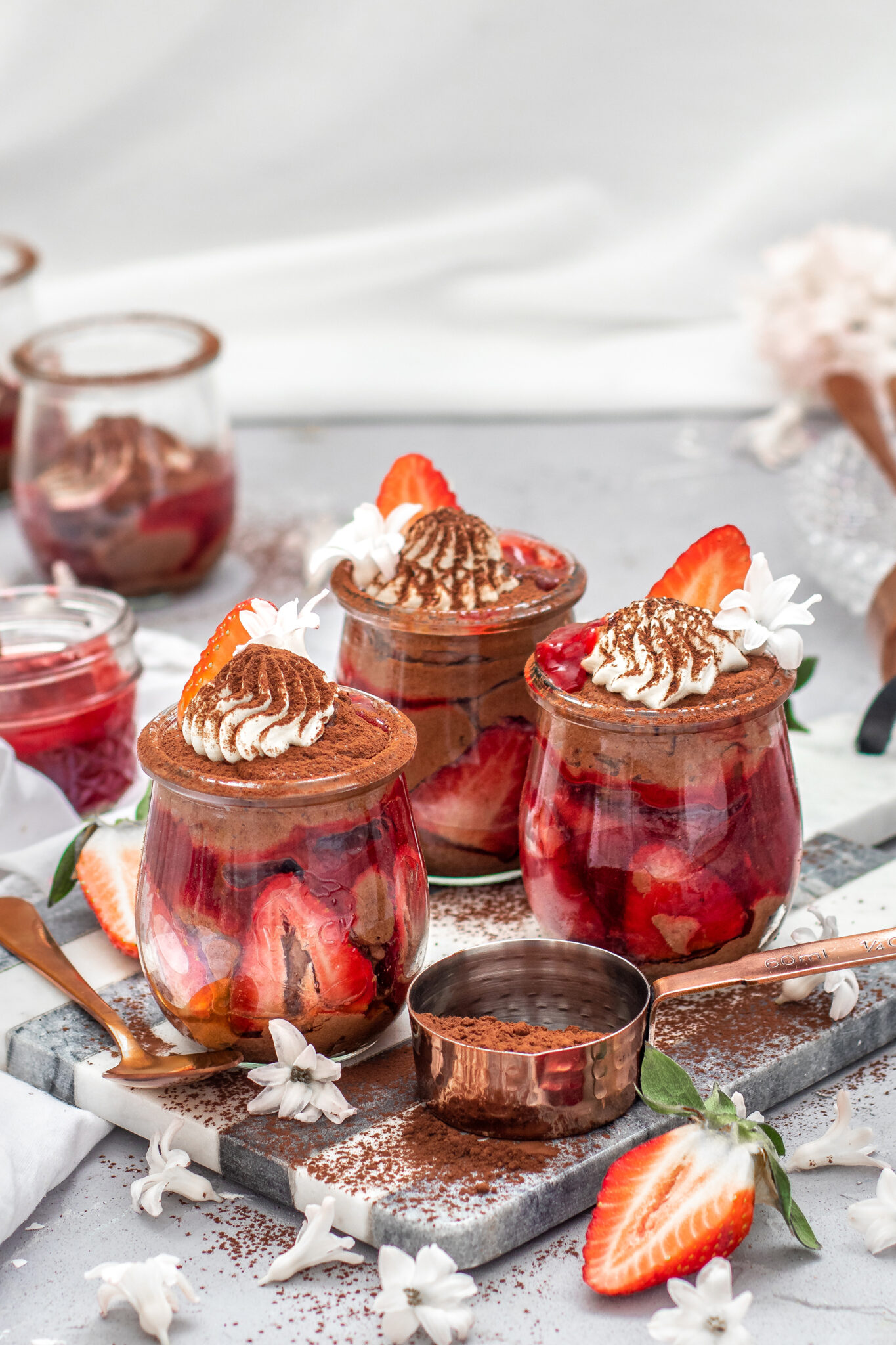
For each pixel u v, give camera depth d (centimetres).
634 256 187
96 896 102
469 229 188
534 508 155
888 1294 91
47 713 110
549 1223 92
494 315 190
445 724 101
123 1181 95
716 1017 98
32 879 105
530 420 185
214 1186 95
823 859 105
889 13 173
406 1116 94
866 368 159
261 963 94
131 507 129
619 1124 94
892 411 134
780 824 97
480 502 158
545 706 97
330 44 183
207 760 94
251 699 94
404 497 105
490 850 104
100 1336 91
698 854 96
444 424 186
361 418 187
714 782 96
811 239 165
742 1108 93
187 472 130
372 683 102
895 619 116
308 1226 92
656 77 180
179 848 94
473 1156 93
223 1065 95
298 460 175
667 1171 91
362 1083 96
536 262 190
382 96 185
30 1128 95
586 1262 91
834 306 159
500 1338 90
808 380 164
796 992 98
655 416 183
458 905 104
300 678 95
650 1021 94
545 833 98
